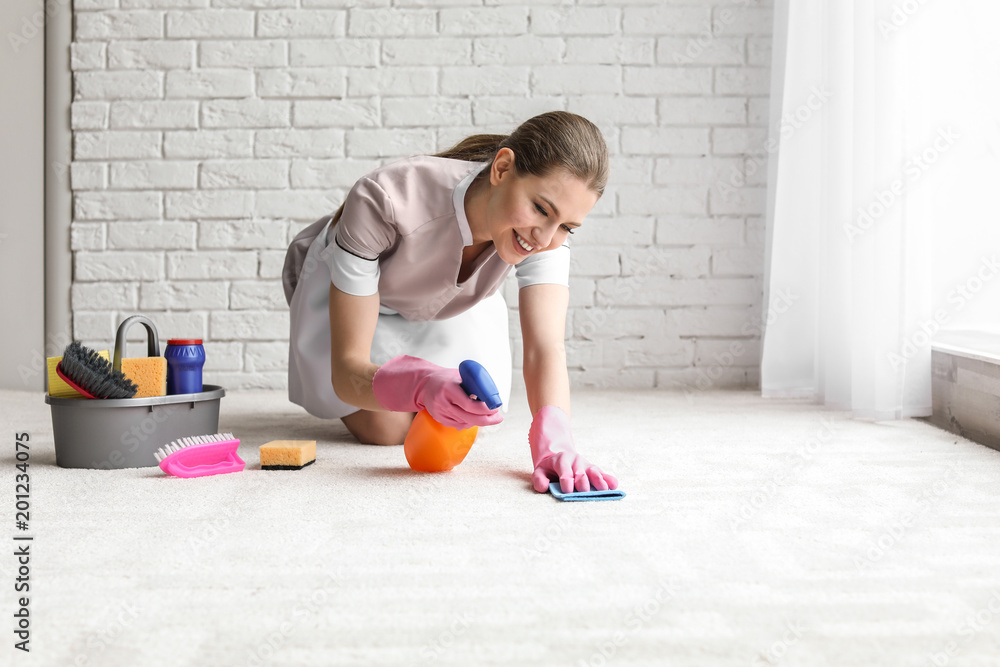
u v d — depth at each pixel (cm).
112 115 243
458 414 115
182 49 243
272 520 103
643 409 205
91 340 245
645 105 245
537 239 115
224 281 245
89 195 244
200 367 144
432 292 143
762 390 228
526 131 115
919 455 146
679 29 244
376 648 67
